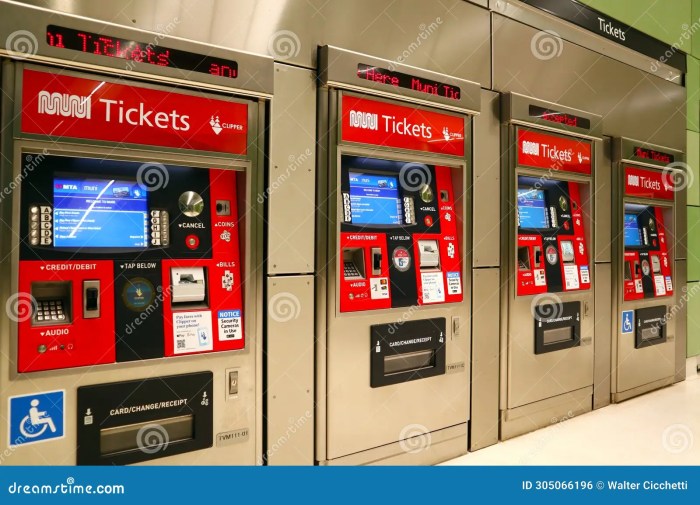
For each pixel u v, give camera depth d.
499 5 3.17
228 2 2.16
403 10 2.72
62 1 1.82
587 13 3.78
